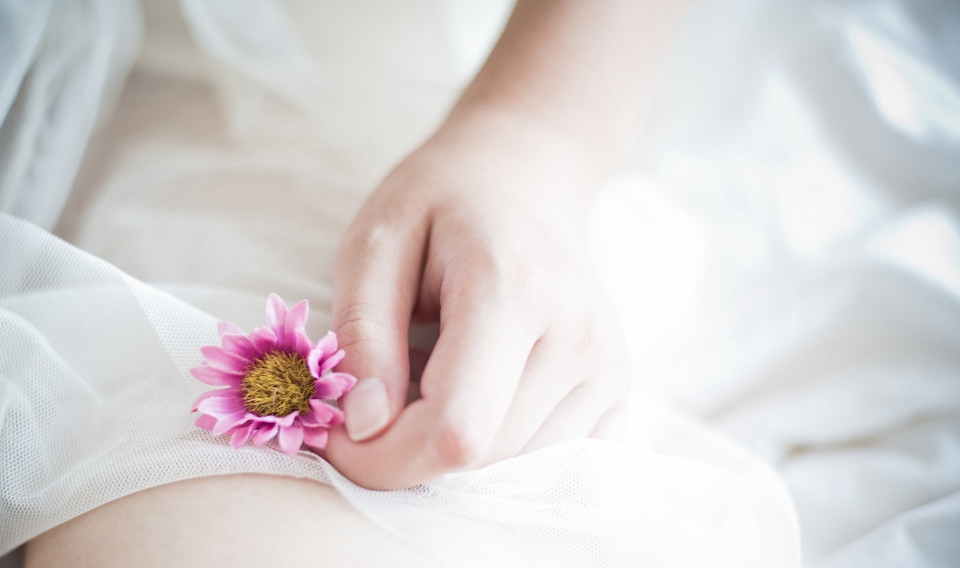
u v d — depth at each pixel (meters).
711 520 0.34
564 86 0.41
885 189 0.49
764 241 0.50
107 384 0.34
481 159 0.37
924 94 0.48
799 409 0.45
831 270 0.46
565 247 0.36
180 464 0.33
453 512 0.33
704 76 0.54
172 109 0.50
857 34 0.49
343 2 0.51
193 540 0.32
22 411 0.33
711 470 0.34
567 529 0.33
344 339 0.33
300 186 0.45
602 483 0.33
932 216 0.46
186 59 0.52
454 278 0.33
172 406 0.34
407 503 0.33
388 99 0.53
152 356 0.35
